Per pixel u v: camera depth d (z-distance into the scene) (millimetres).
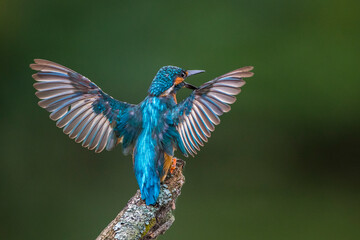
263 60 15531
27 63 15914
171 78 6172
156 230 5363
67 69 5473
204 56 15492
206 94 5441
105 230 5094
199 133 5559
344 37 15430
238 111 15672
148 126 5699
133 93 15469
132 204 5414
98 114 5707
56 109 5488
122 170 15078
